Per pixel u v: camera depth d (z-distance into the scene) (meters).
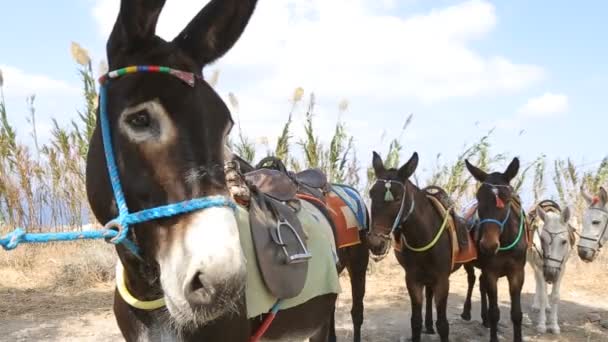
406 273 5.95
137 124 1.80
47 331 6.14
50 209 9.80
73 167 9.35
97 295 7.66
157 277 2.03
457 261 6.09
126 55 1.93
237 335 2.39
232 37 2.18
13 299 7.34
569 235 6.95
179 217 1.75
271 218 2.85
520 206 6.20
